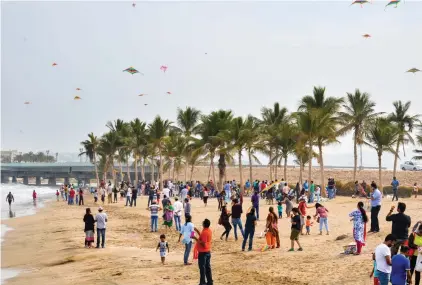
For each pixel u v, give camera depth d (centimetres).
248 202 5081
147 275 1888
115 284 1775
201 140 6600
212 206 4853
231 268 1928
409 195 5556
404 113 6906
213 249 2416
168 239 2945
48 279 1984
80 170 17762
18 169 19188
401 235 1642
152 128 7662
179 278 1814
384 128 5631
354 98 5906
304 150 5800
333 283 1595
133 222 3934
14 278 2052
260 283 1655
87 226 2694
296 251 2189
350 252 2022
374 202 2394
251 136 6206
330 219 3275
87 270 2111
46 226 4094
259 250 2311
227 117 6662
